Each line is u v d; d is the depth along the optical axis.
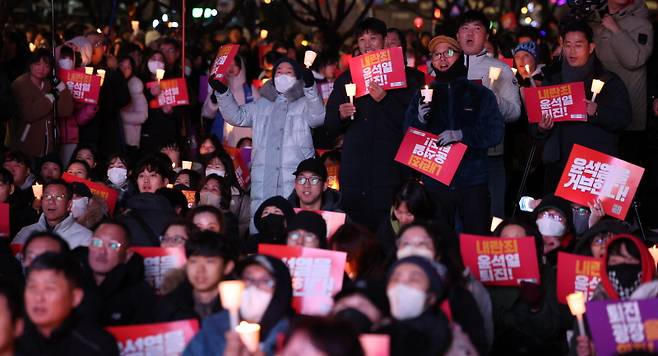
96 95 26.03
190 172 21.33
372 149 19.55
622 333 12.61
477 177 18.27
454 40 18.19
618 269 13.76
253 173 20.62
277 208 17.55
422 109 18.23
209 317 12.90
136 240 16.95
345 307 12.43
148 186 20.70
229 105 20.62
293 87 20.22
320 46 38.84
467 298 13.59
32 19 57.31
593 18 21.72
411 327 11.87
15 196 20.72
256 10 52.94
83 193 19.11
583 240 16.09
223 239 13.94
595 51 20.89
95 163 23.91
